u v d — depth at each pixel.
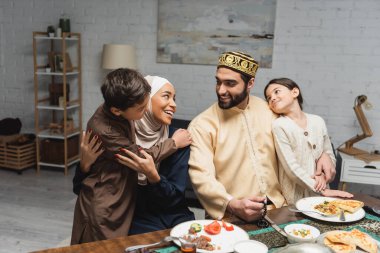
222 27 3.94
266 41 3.86
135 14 4.19
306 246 1.11
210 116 1.82
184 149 1.73
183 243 1.16
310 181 1.68
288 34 3.81
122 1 4.21
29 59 4.58
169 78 4.19
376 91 3.69
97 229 1.47
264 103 1.90
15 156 4.16
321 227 1.37
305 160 1.77
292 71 3.86
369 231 1.34
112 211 1.49
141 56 4.25
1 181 3.95
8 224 2.99
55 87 4.35
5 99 4.73
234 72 1.63
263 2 3.81
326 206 1.49
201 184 1.63
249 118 1.80
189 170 1.71
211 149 1.79
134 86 1.32
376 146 3.74
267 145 1.79
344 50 3.71
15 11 4.51
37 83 4.59
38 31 4.47
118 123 1.44
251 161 1.78
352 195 1.69
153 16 4.14
